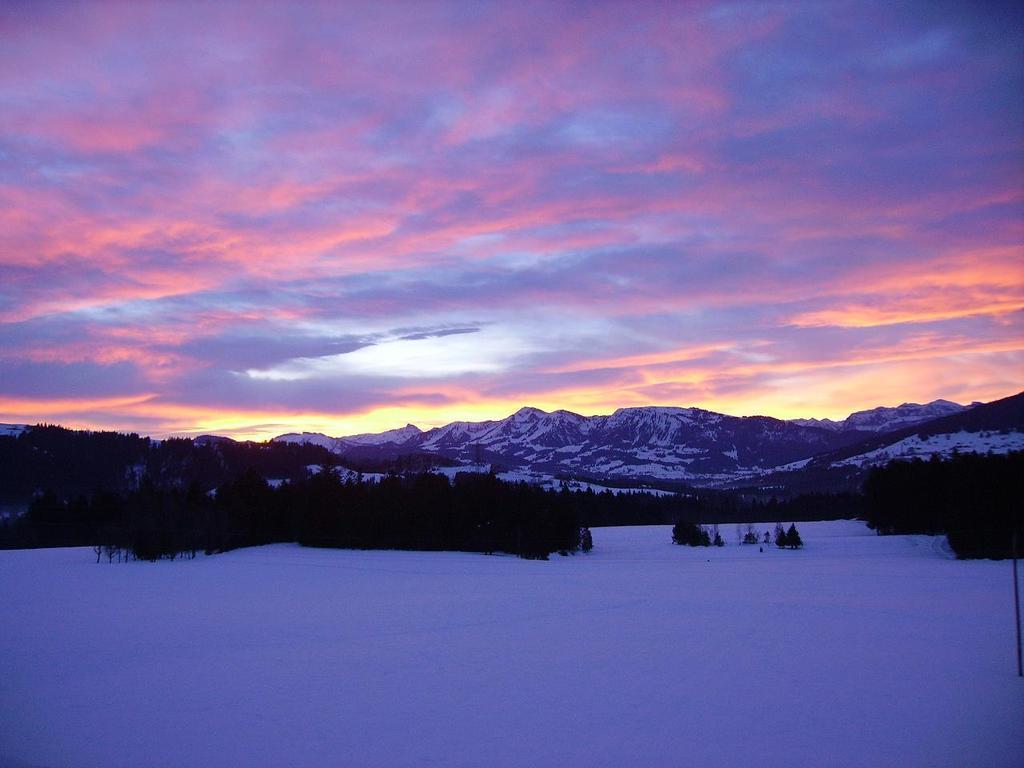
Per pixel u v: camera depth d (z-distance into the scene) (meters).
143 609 29.31
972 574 42.66
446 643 21.86
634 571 48.09
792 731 13.55
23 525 83.19
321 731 13.66
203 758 12.34
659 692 16.22
